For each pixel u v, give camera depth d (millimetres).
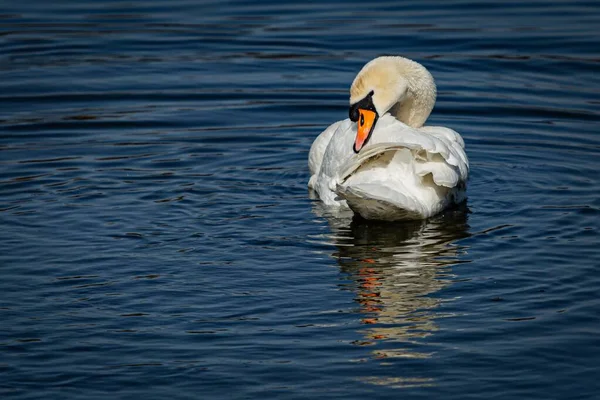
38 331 10578
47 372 9727
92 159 16703
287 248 12953
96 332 10562
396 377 9586
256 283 11805
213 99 20094
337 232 13547
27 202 14633
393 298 11352
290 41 23453
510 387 9414
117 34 24094
